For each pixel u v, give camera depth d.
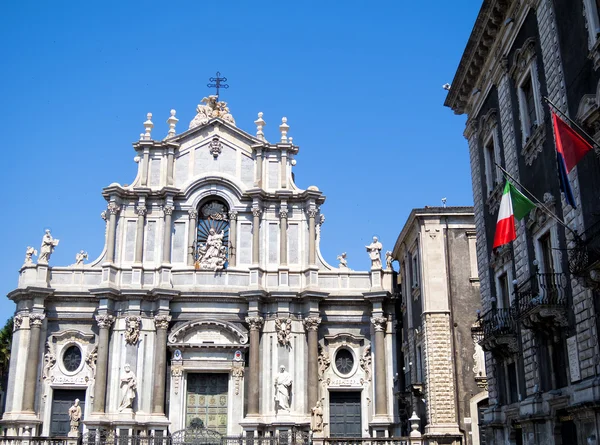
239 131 53.28
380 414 48.09
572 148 19.06
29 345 47.75
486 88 30.47
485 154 30.95
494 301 28.03
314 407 43.09
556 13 22.23
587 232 19.77
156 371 47.53
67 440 41.62
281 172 53.03
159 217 51.19
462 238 40.88
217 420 48.28
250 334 48.56
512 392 27.27
